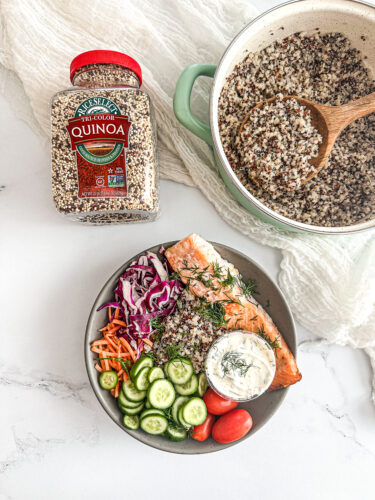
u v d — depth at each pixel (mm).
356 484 428
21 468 418
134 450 422
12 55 418
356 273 413
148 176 361
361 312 405
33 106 419
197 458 426
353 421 428
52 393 421
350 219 385
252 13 416
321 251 418
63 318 424
